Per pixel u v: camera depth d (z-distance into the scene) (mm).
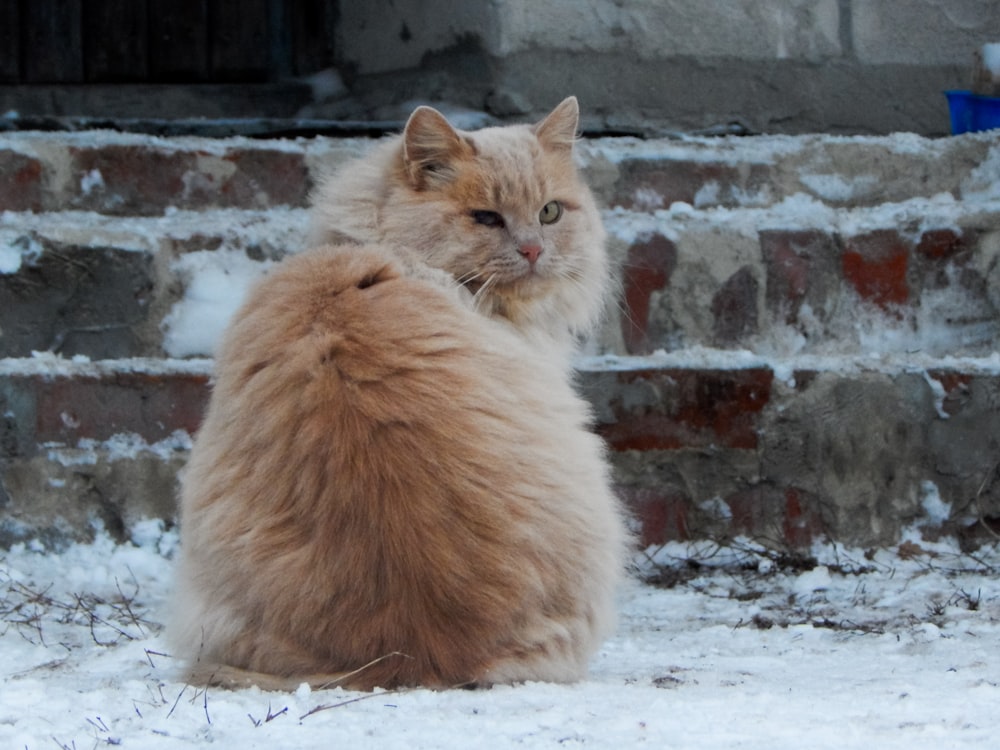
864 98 13055
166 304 9641
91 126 12727
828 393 9461
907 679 5742
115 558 8758
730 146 11172
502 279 6539
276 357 5449
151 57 14555
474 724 4465
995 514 9539
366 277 5699
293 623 5289
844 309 10320
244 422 5457
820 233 10281
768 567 9164
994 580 8664
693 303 10156
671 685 5664
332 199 6727
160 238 9664
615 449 9406
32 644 6961
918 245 10336
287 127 12539
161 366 9180
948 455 9516
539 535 5336
